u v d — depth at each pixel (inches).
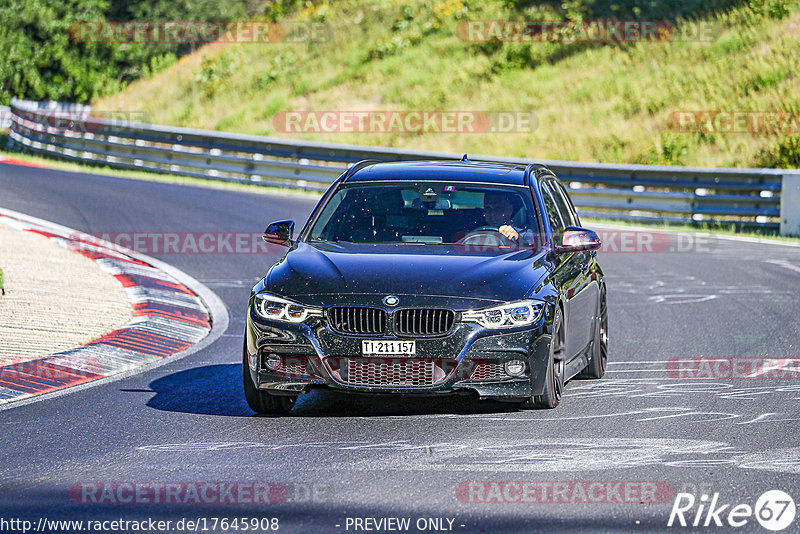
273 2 6884.8
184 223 2851.9
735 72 4854.8
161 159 4210.1
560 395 1091.3
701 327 1657.2
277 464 847.1
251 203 3336.6
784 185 3129.9
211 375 1291.8
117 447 915.4
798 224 3107.8
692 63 5029.5
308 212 3149.6
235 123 5319.9
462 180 1224.8
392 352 991.6
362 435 954.7
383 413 1060.5
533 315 1015.0
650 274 2314.2
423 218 1163.3
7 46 6471.5
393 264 1052.5
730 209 3257.9
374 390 996.6
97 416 1050.7
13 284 1775.3
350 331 1002.7
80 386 1214.9
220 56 6043.3
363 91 5383.9
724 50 5093.5
